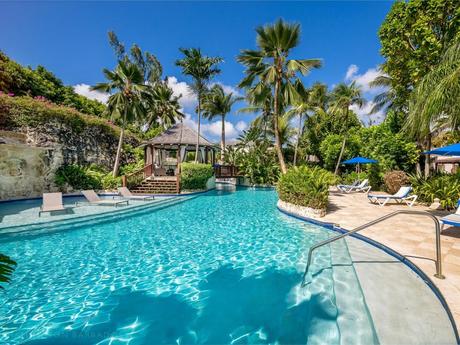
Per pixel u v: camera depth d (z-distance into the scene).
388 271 4.05
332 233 6.76
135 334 2.84
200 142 17.94
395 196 9.78
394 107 14.84
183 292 3.80
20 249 5.72
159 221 8.60
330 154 21.41
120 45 27.72
